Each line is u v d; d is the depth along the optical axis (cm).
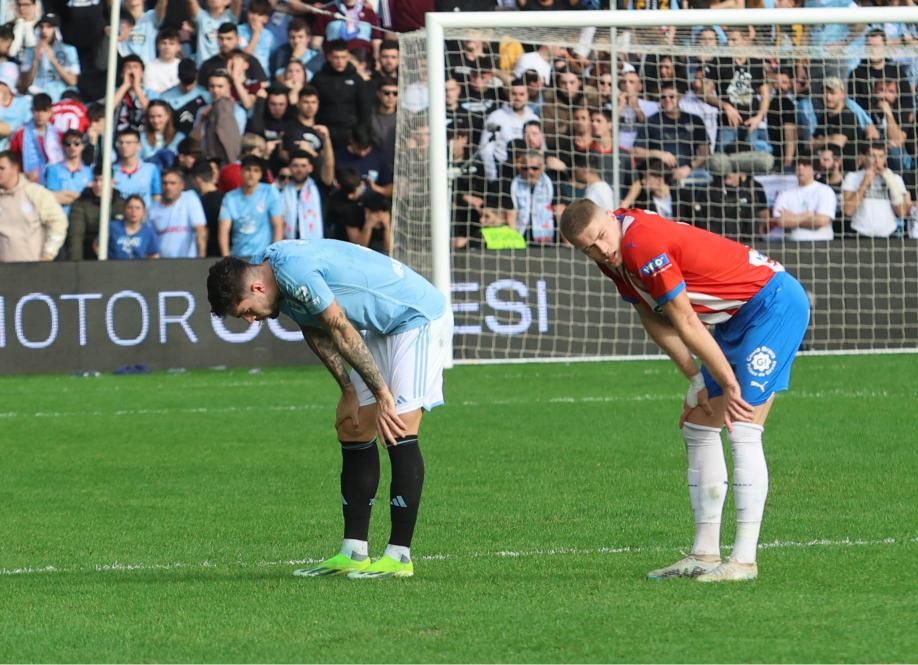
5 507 1748
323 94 3941
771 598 1137
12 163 3809
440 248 3269
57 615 1136
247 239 3828
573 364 3519
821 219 3791
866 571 1248
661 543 1439
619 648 983
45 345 3481
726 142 3894
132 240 3847
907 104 3891
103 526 1611
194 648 1012
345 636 1038
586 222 1177
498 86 3944
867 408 2531
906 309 3531
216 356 3525
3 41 4053
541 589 1200
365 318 1267
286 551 1446
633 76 3906
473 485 1839
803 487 1769
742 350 1214
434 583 1243
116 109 4031
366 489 1305
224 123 3944
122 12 4072
